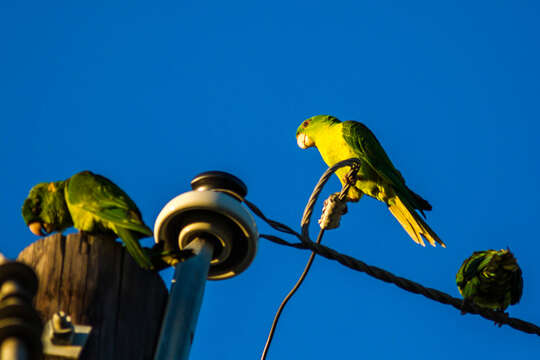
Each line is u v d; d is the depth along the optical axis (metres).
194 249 7.44
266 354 10.19
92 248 6.21
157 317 6.29
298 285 9.97
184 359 6.11
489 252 12.39
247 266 8.00
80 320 5.77
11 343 3.69
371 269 9.29
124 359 5.77
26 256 6.13
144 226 6.61
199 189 8.38
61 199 7.26
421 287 9.77
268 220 9.03
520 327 10.55
